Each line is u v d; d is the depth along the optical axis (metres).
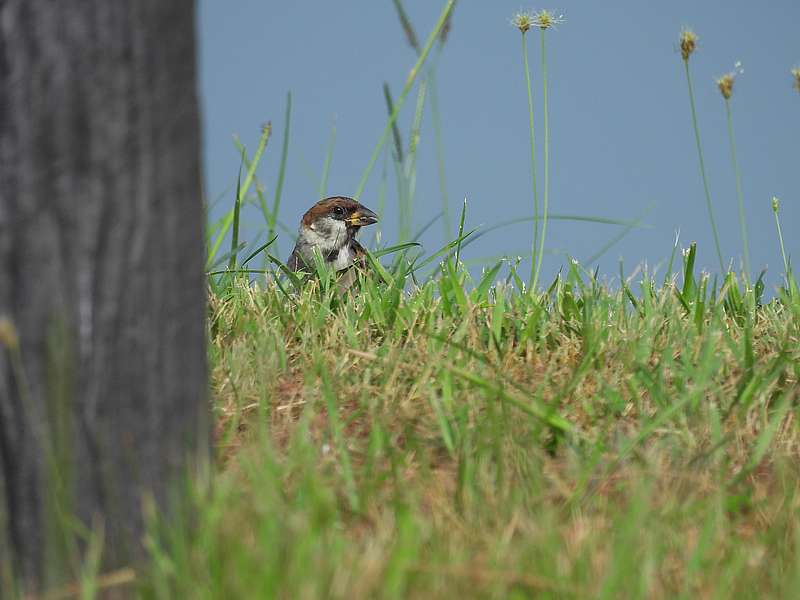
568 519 5.69
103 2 4.43
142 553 4.75
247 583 4.47
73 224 4.50
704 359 7.54
